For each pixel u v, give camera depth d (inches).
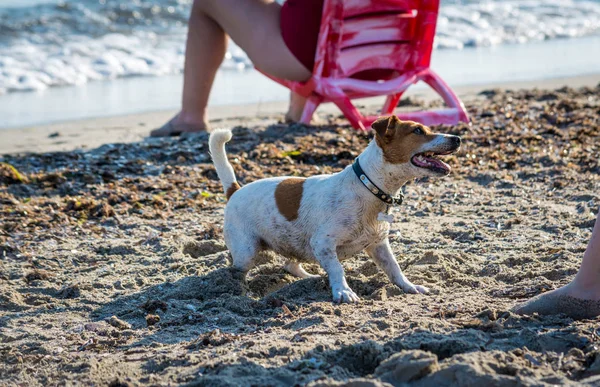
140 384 142.2
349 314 173.8
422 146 178.2
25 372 155.2
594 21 940.6
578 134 366.3
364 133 383.9
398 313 171.5
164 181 322.0
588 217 244.7
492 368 132.0
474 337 148.6
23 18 770.8
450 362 132.8
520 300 177.6
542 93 489.1
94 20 790.5
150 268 222.2
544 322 158.4
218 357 150.6
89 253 239.0
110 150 375.2
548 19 944.9
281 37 388.2
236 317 178.4
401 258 218.7
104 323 181.9
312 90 392.8
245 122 447.5
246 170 329.4
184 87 419.5
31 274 218.1
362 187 184.5
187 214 281.0
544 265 204.1
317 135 385.1
